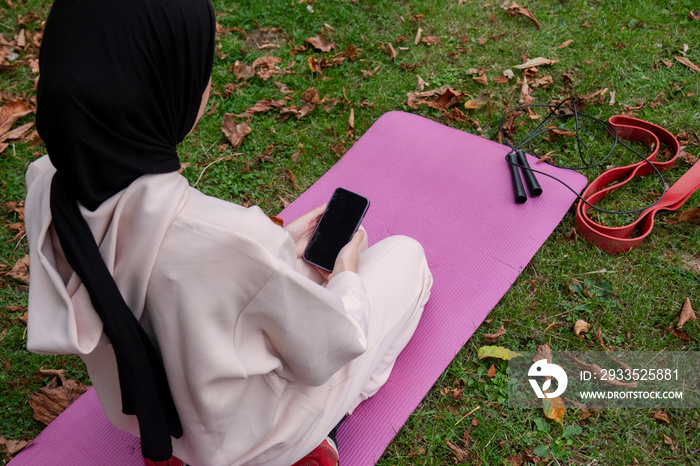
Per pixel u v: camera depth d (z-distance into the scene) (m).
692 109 3.35
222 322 1.17
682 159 3.09
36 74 3.92
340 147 3.34
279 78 3.79
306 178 3.26
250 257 1.13
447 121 3.46
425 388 2.32
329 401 1.71
